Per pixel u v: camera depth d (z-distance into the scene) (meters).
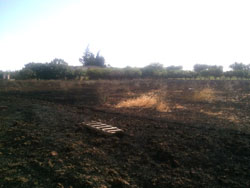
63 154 3.79
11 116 6.61
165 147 4.05
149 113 7.38
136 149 4.07
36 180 2.88
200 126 5.56
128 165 3.44
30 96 11.65
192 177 3.06
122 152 3.96
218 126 5.57
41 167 3.26
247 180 2.94
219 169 3.27
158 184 2.88
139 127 5.50
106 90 14.46
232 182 2.89
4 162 3.40
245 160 3.54
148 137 4.68
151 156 3.78
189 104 9.20
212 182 2.92
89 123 5.66
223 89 13.55
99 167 3.34
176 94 12.20
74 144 4.25
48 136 4.75
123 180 2.94
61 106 8.75
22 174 3.03
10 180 2.84
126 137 4.73
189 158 3.63
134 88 15.38
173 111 7.74
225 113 7.32
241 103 9.21
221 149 3.96
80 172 3.13
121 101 10.05
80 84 17.77
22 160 3.51
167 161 3.57
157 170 3.28
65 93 13.01
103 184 2.84
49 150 3.95
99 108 8.34
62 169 3.21
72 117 6.68
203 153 3.81
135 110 7.95
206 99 10.20
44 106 8.59
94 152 3.91
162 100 9.99
